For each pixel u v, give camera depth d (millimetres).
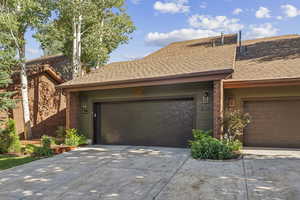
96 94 11734
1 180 5957
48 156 8852
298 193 4625
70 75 18312
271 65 10352
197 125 9672
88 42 15734
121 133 11367
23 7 11789
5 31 12273
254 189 4871
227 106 9961
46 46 14320
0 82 10570
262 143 9641
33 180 5902
